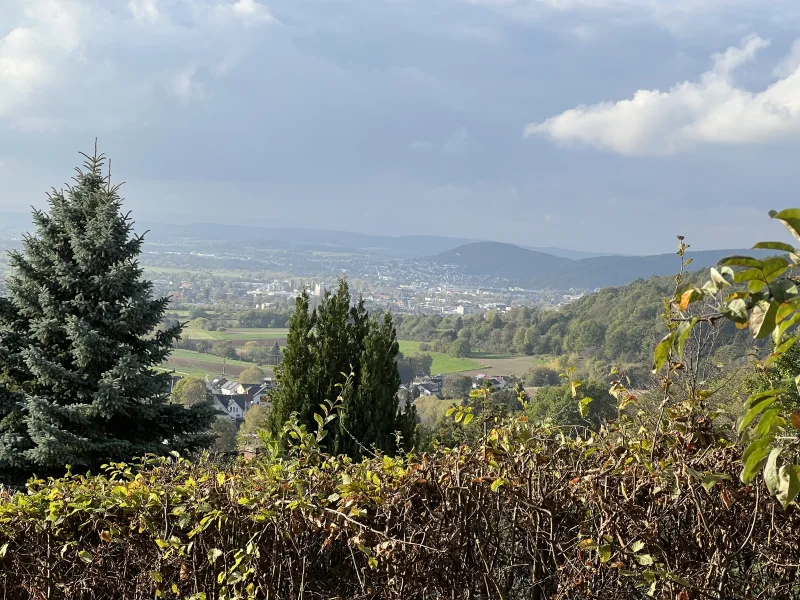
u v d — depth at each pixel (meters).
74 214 15.63
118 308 15.17
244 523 3.26
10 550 3.71
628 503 2.66
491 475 2.89
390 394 9.98
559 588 2.71
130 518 3.49
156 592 3.36
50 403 14.16
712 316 1.24
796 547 2.57
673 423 2.83
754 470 1.33
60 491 3.79
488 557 2.89
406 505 2.94
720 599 2.48
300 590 3.04
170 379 15.61
